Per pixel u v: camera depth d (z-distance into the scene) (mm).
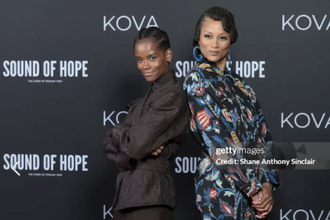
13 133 2889
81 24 2867
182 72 2871
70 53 2871
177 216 2910
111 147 1985
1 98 2885
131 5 2861
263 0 2832
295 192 2867
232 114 1941
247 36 2846
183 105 1944
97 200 2900
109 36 2865
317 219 2865
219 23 1980
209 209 1914
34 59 2875
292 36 2832
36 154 2893
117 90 2881
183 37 2859
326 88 2830
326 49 2820
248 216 1955
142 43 1986
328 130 2840
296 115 2848
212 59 2000
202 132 1905
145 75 2016
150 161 1945
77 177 2900
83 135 2893
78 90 2885
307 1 2814
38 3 2861
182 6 2854
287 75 2842
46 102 2883
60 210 2904
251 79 2859
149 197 1890
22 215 2900
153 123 1870
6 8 2867
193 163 2900
